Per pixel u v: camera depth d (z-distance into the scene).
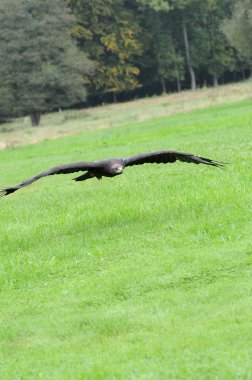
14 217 22.70
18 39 76.31
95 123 67.88
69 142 50.38
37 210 23.42
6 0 75.88
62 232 19.45
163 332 11.66
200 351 10.70
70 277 15.61
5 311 14.11
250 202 18.73
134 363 10.57
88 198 24.05
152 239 17.09
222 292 12.91
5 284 15.72
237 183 21.25
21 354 11.84
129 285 14.05
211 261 14.45
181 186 22.53
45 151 44.53
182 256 15.09
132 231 18.02
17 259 17.48
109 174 11.54
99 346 11.59
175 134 40.62
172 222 18.11
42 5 77.81
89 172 11.75
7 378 11.01
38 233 19.62
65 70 78.19
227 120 42.94
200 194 20.28
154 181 24.53
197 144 32.88
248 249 14.89
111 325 12.18
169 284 13.78
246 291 12.76
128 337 11.68
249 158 26.23
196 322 11.84
